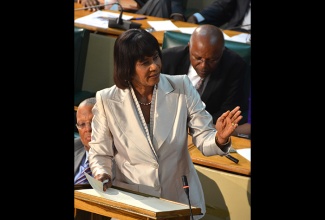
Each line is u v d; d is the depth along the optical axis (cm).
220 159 1038
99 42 1402
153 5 1741
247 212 997
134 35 917
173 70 1283
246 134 1216
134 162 937
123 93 941
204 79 1255
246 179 988
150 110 940
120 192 898
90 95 1391
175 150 942
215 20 1764
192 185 958
